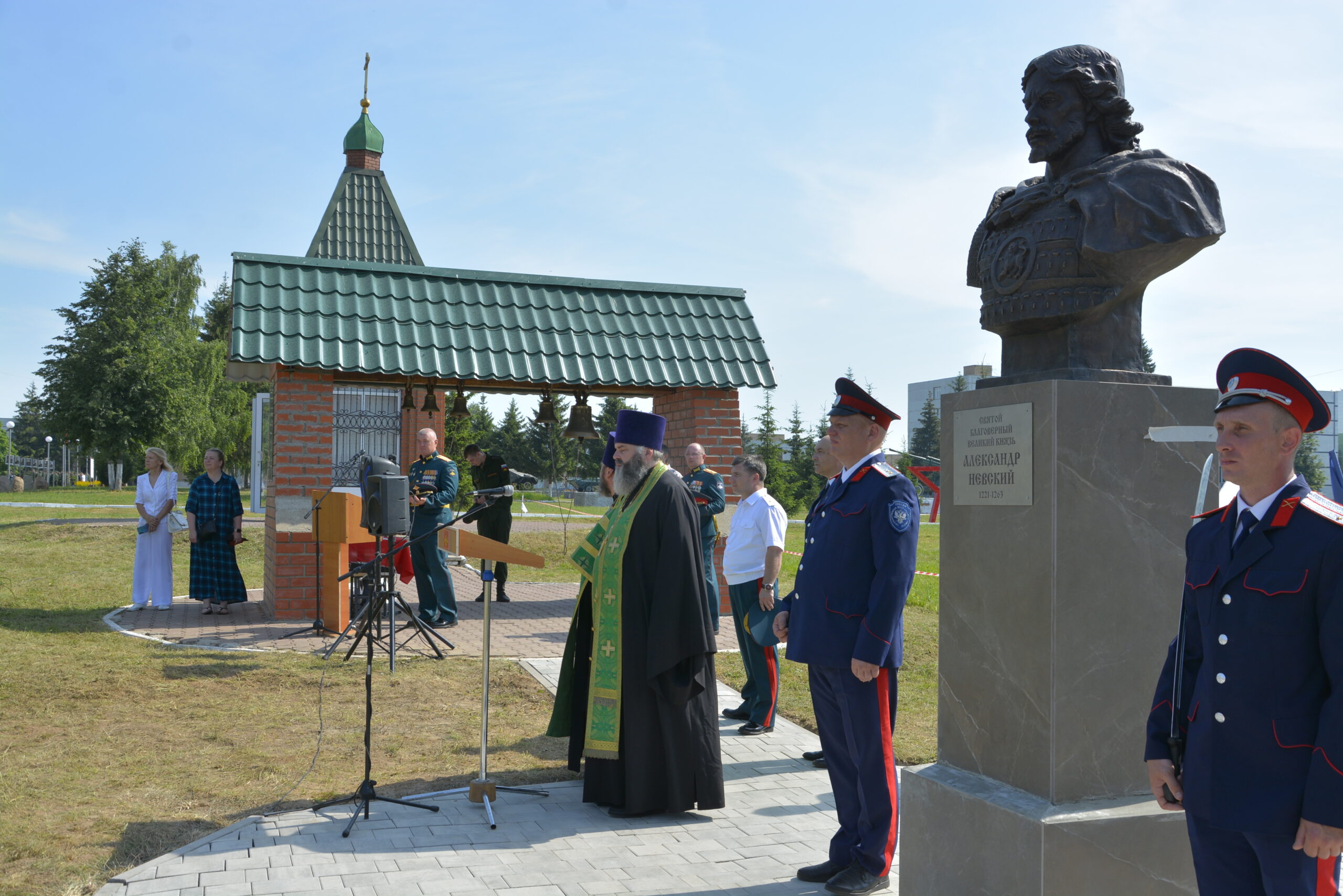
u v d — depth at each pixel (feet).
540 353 39.17
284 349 35.19
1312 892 8.76
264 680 26.45
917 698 27.12
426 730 22.50
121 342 141.08
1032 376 12.92
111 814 16.75
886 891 14.34
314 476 36.09
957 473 13.33
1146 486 12.35
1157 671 12.38
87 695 24.39
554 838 16.12
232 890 13.65
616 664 17.42
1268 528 8.96
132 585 45.65
